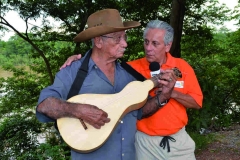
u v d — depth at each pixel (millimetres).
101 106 2068
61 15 10570
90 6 10781
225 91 9234
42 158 4941
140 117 2336
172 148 2629
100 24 2127
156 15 11664
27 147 8688
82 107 1920
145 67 2715
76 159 2143
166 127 2605
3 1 10477
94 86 2131
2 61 16078
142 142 2689
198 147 5871
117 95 2127
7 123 9117
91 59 2170
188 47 12141
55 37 12266
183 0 8031
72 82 2115
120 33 2104
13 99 13922
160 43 2564
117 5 10867
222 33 13688
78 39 2137
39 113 2002
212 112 6445
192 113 6156
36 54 13508
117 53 2119
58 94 2045
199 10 11523
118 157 2180
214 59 10750
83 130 1984
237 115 9039
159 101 2281
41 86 14359
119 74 2271
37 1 10117
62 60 13047
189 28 11492
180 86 2625
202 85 6227
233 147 5836
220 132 6824
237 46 12023
